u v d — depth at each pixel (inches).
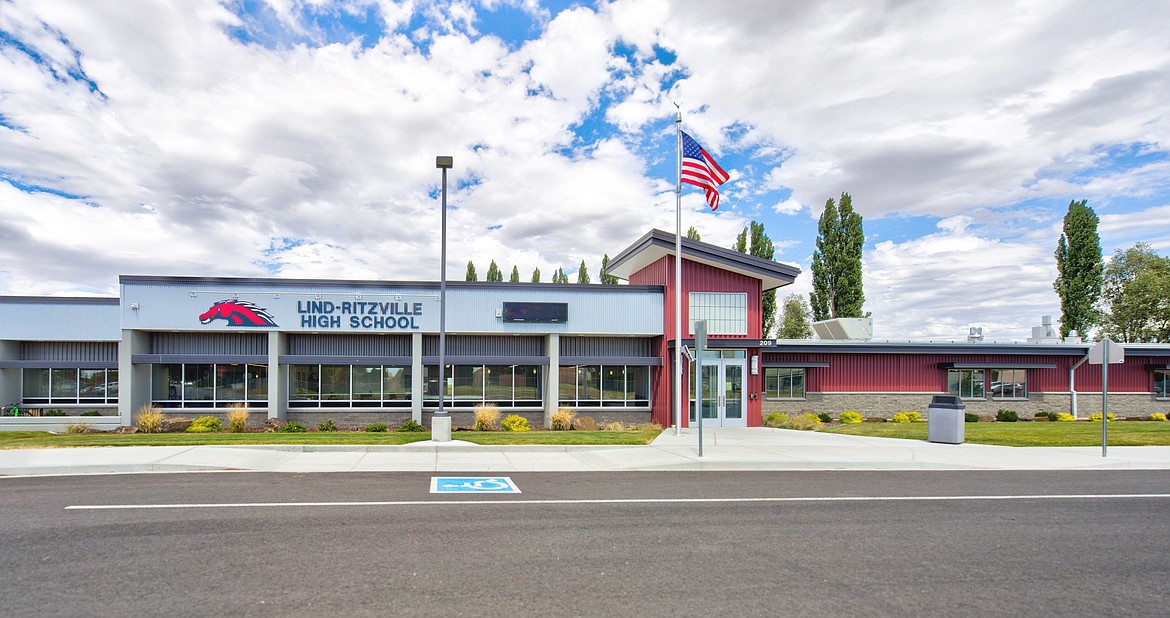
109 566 265.1
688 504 406.3
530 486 465.1
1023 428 898.1
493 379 1050.1
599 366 1068.5
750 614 222.7
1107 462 612.1
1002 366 1283.2
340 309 981.2
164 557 278.2
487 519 358.0
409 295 994.1
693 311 1016.9
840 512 388.2
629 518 365.4
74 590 237.0
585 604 230.4
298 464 549.3
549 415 1015.6
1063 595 247.6
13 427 919.7
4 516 348.5
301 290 976.3
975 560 292.0
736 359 1018.1
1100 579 267.6
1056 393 1315.2
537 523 350.3
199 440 667.4
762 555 295.3
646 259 1112.2
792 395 1218.0
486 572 265.4
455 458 595.8
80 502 385.7
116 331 985.5
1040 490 473.7
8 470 490.0
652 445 693.9
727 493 446.3
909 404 1256.8
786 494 444.8
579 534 328.5
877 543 319.0
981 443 754.2
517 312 1008.2
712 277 1024.9
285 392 996.6
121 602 225.3
